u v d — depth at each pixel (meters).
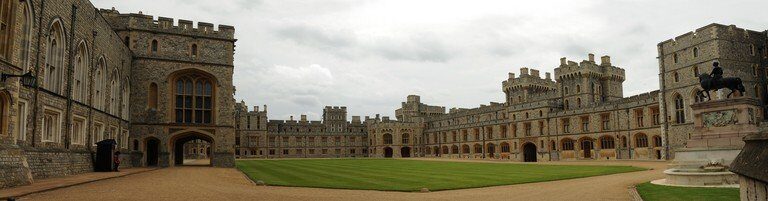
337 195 16.44
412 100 121.25
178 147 46.97
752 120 22.20
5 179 16.73
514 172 30.58
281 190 18.16
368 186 20.03
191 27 41.38
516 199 15.28
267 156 112.69
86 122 29.44
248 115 112.38
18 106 20.95
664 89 54.47
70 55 26.83
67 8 26.33
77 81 28.78
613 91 79.31
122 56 36.88
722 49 48.50
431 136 109.69
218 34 42.12
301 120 126.88
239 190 17.72
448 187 19.50
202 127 40.69
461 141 97.06
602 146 65.62
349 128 126.94
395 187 19.48
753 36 51.53
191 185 19.33
